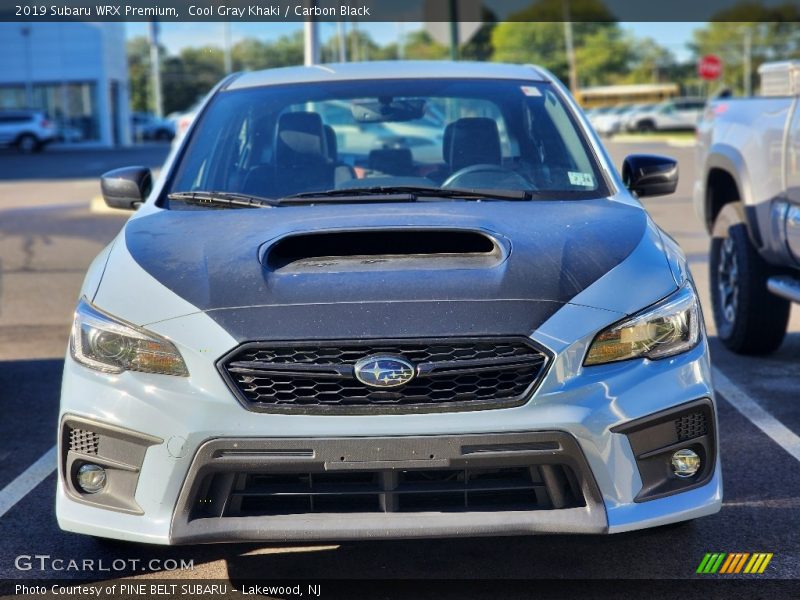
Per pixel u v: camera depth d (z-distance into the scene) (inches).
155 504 120.3
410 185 165.5
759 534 149.2
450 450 116.9
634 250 134.3
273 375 118.5
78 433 124.9
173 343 121.3
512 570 139.3
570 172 166.1
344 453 116.8
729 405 213.9
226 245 136.3
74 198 741.3
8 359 271.6
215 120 178.7
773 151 221.1
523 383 119.0
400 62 199.6
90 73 1948.8
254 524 119.2
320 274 128.4
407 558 143.6
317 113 178.4
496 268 128.8
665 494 123.3
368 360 117.9
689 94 3575.3
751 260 241.3
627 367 122.0
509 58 3617.1
